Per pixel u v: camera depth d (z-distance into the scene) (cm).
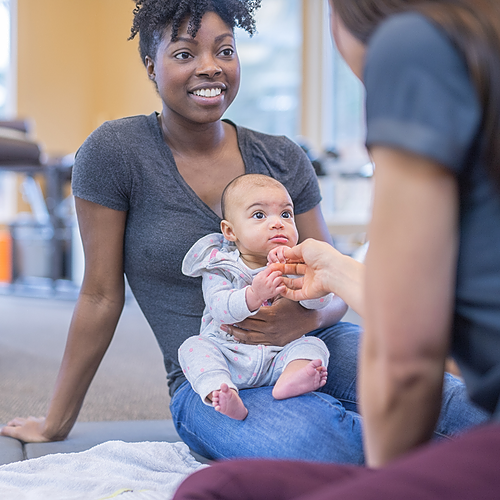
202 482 62
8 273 580
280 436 108
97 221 136
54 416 145
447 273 58
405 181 57
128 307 472
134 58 656
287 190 141
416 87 56
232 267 127
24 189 594
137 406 194
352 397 128
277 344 125
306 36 621
